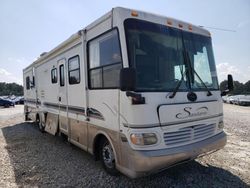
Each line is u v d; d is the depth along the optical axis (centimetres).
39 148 679
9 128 1058
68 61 592
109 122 427
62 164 538
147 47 396
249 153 607
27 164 543
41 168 516
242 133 875
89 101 495
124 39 380
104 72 440
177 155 377
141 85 373
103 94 443
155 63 397
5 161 566
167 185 418
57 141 764
